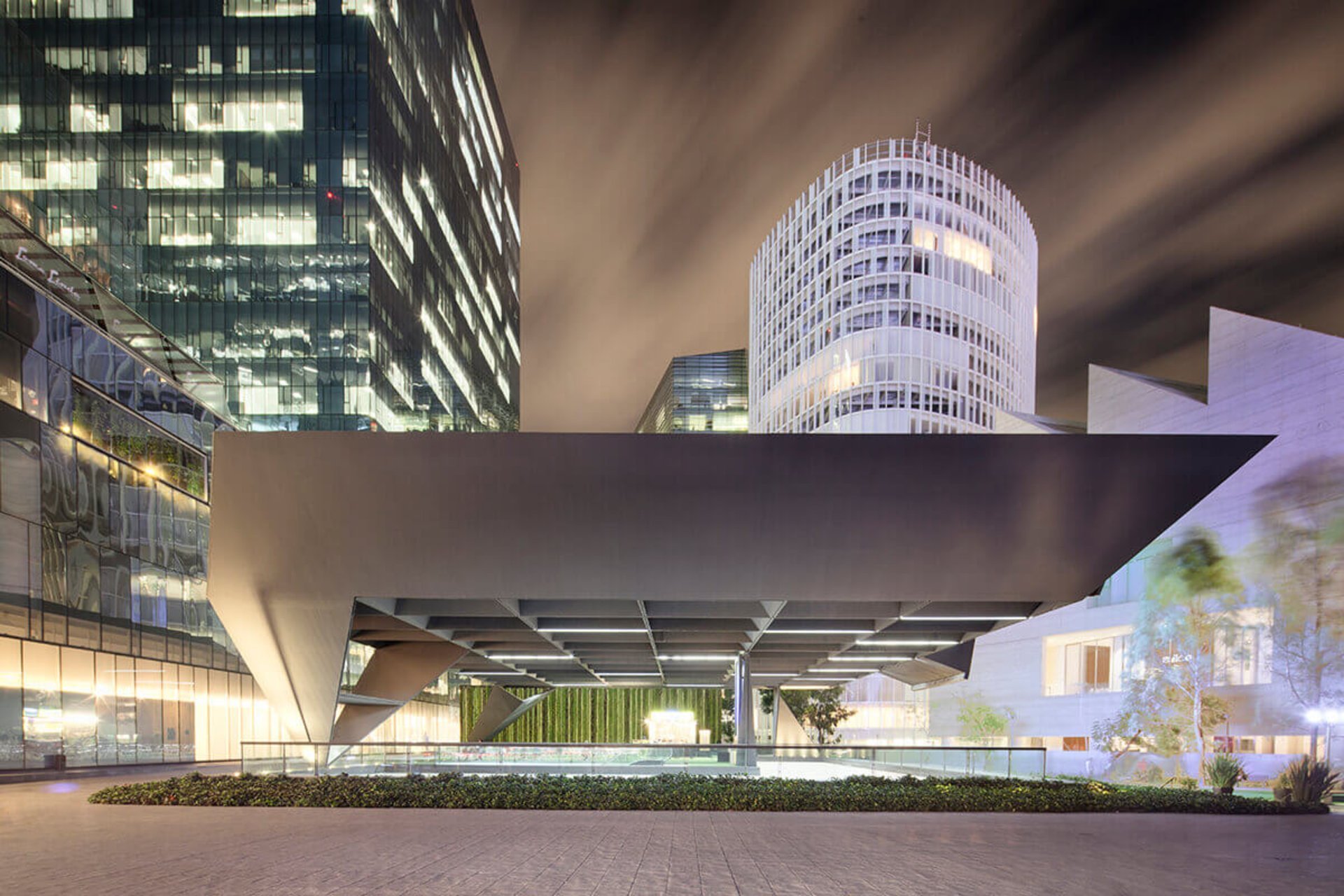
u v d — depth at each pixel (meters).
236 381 65.56
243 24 68.56
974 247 99.62
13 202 60.97
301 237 67.00
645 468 19.03
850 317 96.50
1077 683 54.69
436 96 87.25
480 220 109.44
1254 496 44.12
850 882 9.27
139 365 32.91
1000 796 16.91
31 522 25.91
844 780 19.02
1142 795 17.81
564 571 19.78
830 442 19.06
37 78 64.62
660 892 8.59
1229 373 46.78
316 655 21.12
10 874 9.23
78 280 31.78
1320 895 9.11
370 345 66.25
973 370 97.06
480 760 20.89
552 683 46.75
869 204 97.12
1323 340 41.94
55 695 26.67
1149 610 46.25
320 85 68.19
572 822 13.88
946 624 26.19
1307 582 41.16
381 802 15.81
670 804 15.77
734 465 19.03
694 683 46.69
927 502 19.25
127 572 31.31
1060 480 19.16
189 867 9.69
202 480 37.88
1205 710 42.91
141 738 31.67
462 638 27.56
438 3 88.25
